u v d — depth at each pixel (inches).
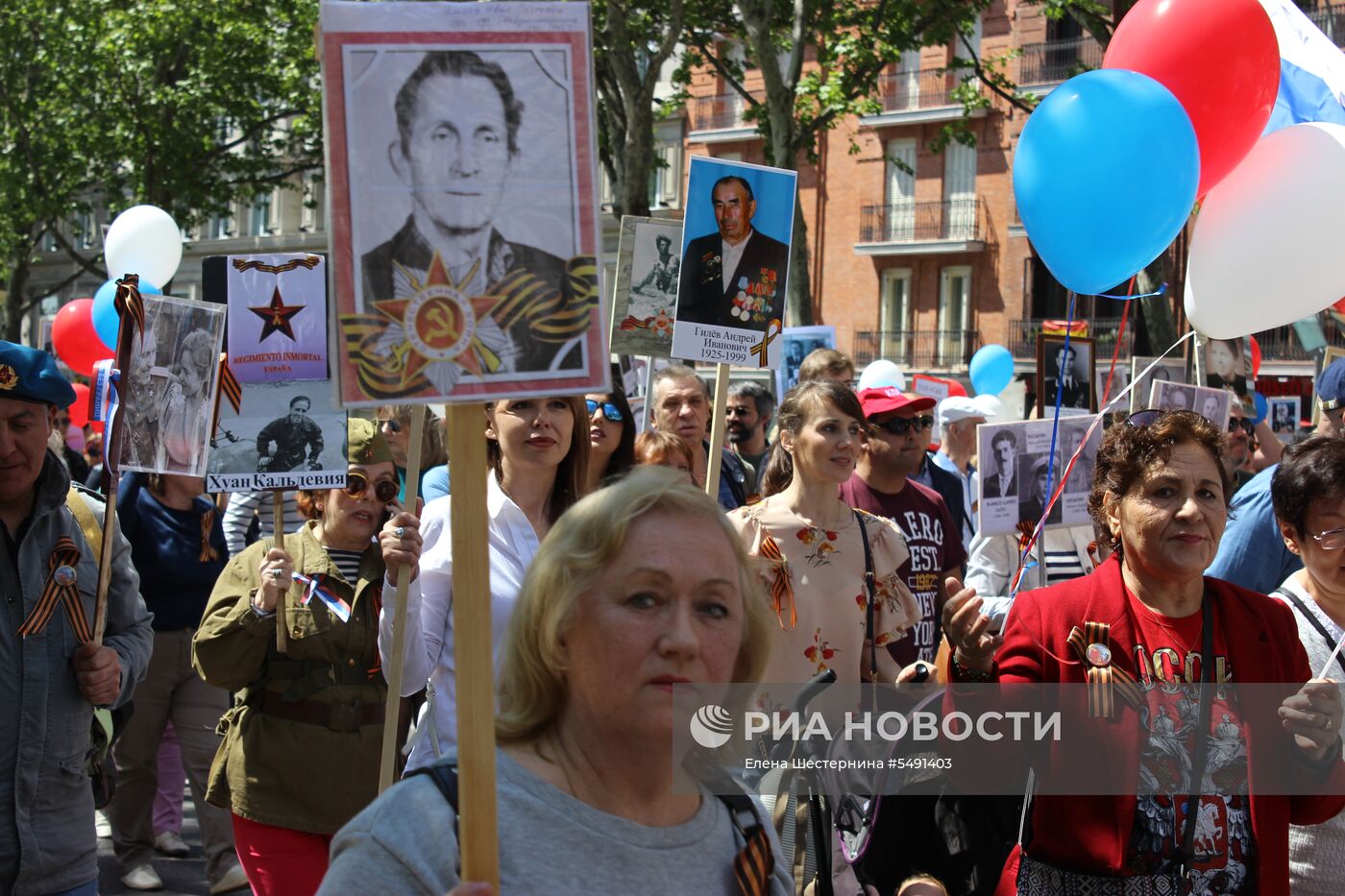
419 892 77.9
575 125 88.0
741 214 198.1
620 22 824.3
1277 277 193.3
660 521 84.0
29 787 154.9
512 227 86.8
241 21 1198.9
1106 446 138.2
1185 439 133.4
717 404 195.0
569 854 81.0
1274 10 236.4
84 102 1320.1
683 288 196.1
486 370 85.7
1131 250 183.6
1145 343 1333.7
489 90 87.0
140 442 190.9
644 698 81.7
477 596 81.6
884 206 1492.4
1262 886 129.5
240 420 196.9
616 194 956.6
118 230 358.9
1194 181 181.0
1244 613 135.1
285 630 187.3
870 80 884.6
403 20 86.3
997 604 182.5
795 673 177.8
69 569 159.9
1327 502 150.7
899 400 238.5
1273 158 194.9
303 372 199.2
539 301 86.7
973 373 542.9
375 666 190.7
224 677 187.3
